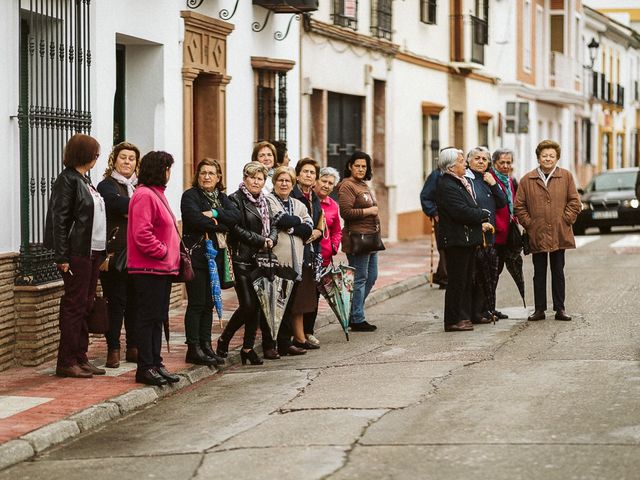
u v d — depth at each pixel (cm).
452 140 3194
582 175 5044
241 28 1808
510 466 709
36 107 1123
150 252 989
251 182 1138
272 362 1164
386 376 1033
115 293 1094
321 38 2258
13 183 1103
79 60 1201
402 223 2812
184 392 1023
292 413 894
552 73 4269
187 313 1107
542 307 1394
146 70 1526
